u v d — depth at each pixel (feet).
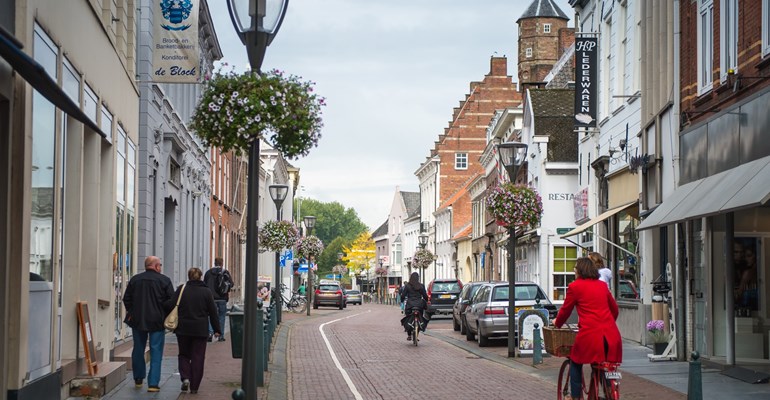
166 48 77.41
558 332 38.96
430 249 312.29
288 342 91.56
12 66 29.91
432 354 79.00
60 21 39.99
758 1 53.93
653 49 75.46
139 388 47.98
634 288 86.89
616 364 37.27
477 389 53.11
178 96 108.27
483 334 85.35
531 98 148.77
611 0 95.86
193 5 77.30
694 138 64.59
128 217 63.67
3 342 32.73
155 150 86.53
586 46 100.73
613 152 90.17
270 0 38.55
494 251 197.16
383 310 214.07
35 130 36.37
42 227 37.78
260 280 178.70
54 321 39.37
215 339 84.12
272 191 113.70
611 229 95.61
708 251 61.72
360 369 65.41
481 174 217.56
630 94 86.89
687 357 65.62
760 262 59.88
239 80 38.73
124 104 61.11
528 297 87.20
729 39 59.26
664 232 77.46
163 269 98.17
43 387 36.73
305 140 40.14
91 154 51.01
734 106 56.90
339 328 119.24
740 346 59.82
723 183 54.80
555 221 141.18
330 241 615.16
